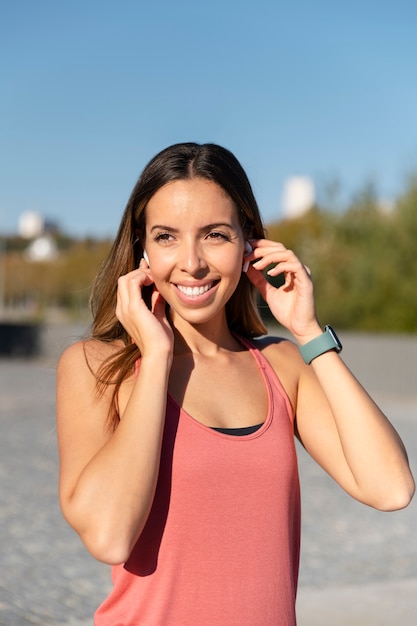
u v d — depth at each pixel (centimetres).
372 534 822
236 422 228
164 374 214
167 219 226
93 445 216
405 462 236
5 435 1402
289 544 221
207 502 211
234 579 210
